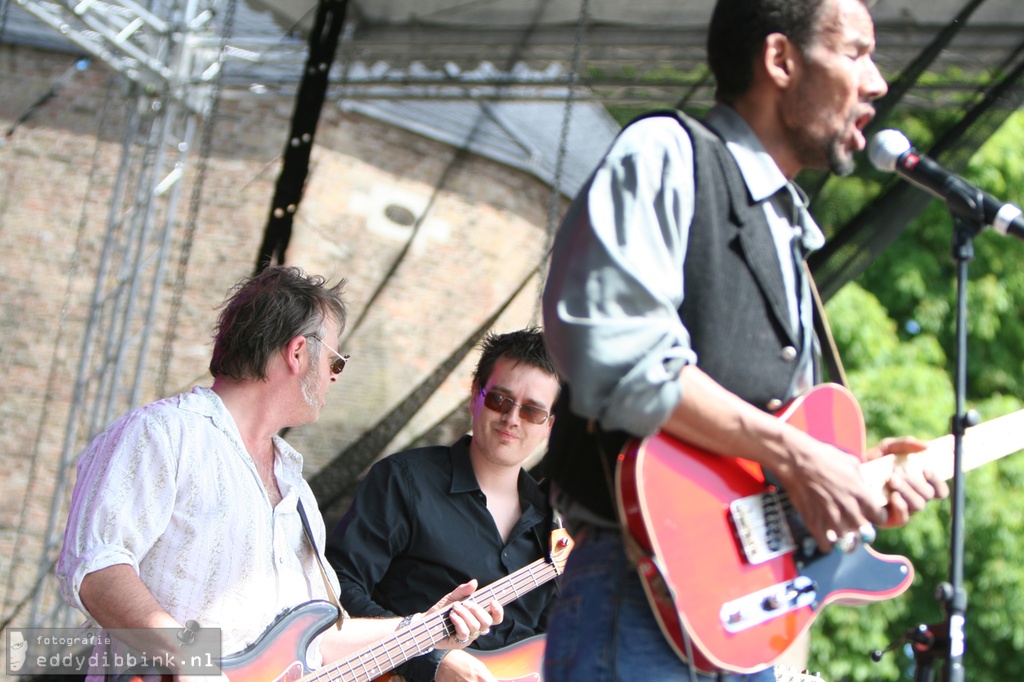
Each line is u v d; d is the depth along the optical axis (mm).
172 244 7508
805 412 1782
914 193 4668
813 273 4750
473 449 3318
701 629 1633
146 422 2500
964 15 4707
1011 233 1873
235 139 7598
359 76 6152
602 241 1585
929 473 1883
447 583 3195
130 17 6121
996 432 2029
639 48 5703
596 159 6492
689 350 1604
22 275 7520
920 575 8828
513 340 3312
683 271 1675
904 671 8875
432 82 6086
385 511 3209
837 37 1758
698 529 1669
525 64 5965
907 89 4750
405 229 6977
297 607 2617
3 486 7254
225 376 2699
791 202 1819
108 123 7668
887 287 9484
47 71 7633
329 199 6926
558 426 1795
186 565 2463
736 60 1803
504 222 6941
